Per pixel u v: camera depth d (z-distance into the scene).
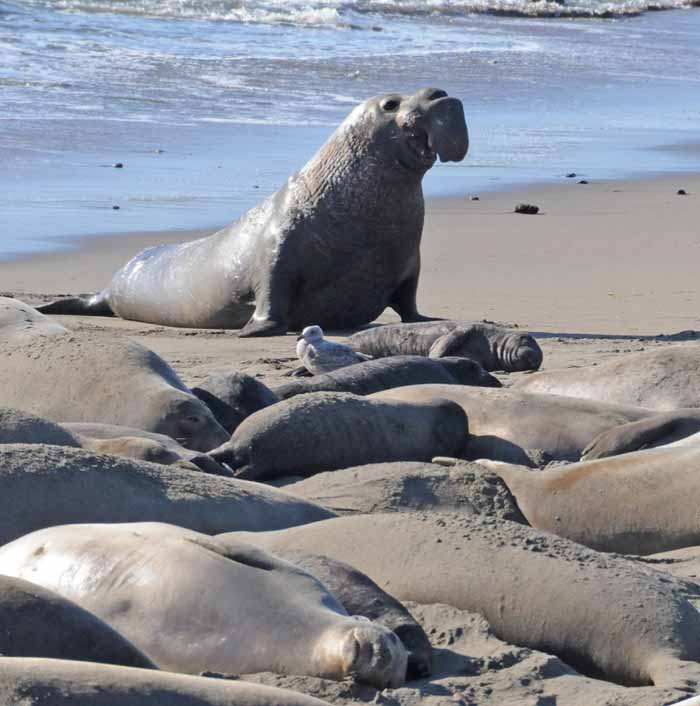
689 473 20.75
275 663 14.01
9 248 54.66
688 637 15.83
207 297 46.12
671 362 30.38
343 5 158.00
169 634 14.55
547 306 46.75
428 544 17.55
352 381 29.98
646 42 159.62
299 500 20.27
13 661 11.02
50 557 15.70
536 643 16.38
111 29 119.75
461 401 27.44
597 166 80.75
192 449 25.44
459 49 135.50
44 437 22.02
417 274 46.16
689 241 59.69
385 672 13.62
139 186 67.19
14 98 87.06
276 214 45.12
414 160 43.78
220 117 87.62
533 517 21.17
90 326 45.91
